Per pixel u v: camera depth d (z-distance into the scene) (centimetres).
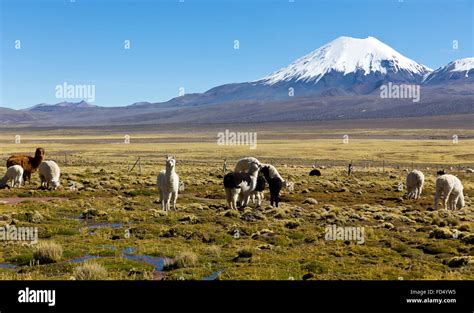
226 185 3369
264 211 3300
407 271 1794
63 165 8194
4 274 1683
